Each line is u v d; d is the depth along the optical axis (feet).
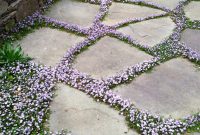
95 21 6.96
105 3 7.72
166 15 7.41
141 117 4.64
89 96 5.04
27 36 6.42
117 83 5.29
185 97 5.10
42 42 6.27
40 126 4.52
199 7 7.84
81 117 4.69
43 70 5.47
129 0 7.88
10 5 6.49
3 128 4.46
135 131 4.48
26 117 4.61
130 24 6.97
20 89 5.10
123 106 4.82
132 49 6.16
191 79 5.48
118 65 5.73
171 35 6.64
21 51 5.98
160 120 4.64
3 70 5.41
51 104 4.90
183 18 7.30
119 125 4.57
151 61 5.78
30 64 5.61
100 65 5.72
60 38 6.40
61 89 5.17
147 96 5.08
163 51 6.13
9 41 6.22
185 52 6.06
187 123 4.58
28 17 6.93
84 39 6.39
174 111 4.83
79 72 5.49
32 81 5.23
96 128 4.53
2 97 4.96
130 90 5.19
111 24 6.92
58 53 5.99
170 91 5.21
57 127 4.53
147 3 7.82
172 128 4.51
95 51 6.07
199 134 4.46
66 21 6.97
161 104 4.95
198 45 6.41
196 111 4.83
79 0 7.82
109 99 4.92
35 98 4.95
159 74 5.56
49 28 6.69
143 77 5.48
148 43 6.37
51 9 7.41
